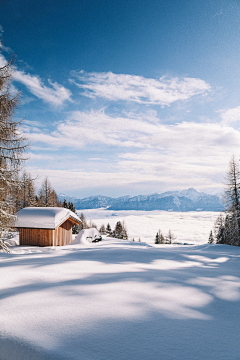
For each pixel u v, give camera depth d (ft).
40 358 5.45
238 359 5.53
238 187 89.56
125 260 21.80
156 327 7.02
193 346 6.09
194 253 30.40
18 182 38.27
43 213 52.24
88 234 59.77
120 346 5.92
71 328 6.69
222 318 8.11
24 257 23.16
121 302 8.91
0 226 36.91
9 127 37.01
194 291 11.08
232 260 25.38
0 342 6.04
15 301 8.75
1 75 36.58
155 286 11.51
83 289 10.45
